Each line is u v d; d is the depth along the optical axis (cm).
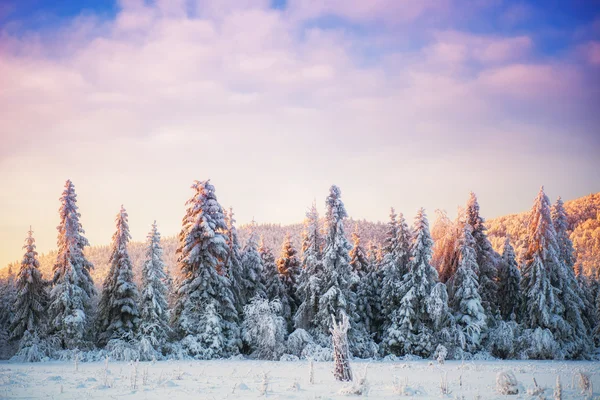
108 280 4025
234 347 3922
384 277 4575
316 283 4244
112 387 1608
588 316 5203
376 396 1443
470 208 4791
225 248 4147
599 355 4431
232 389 1573
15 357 3481
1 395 1427
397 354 4162
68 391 1512
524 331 4256
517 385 1574
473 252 4397
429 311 4072
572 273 4650
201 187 4169
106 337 3878
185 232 4209
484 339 4312
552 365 3262
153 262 3966
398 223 4550
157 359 3619
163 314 3903
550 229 4400
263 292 4462
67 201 4028
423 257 4234
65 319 3653
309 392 1514
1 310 4575
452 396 1466
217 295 4072
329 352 3781
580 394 1538
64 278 3812
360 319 4553
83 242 4062
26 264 3878
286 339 4206
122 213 4084
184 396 1416
